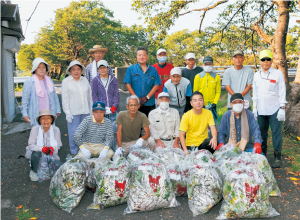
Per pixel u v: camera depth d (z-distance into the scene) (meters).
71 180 3.12
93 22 45.47
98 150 4.05
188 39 60.94
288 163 4.47
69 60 47.06
